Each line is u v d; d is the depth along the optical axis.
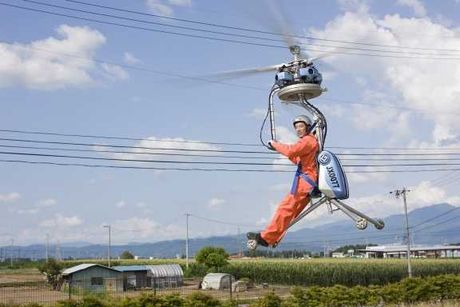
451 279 40.31
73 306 28.50
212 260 90.44
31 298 56.09
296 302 34.53
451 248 142.00
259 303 33.91
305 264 86.44
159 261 130.62
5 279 95.44
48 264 75.06
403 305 36.25
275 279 84.44
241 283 70.62
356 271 76.75
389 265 81.06
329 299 35.22
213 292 67.94
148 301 29.28
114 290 70.50
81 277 69.81
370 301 36.50
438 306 36.56
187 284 84.25
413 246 151.50
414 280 39.66
